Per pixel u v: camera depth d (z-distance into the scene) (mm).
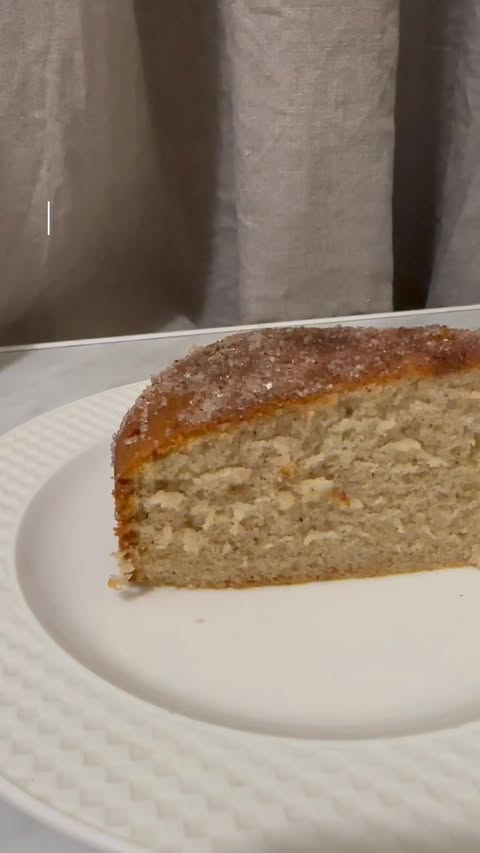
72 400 432
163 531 350
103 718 292
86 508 371
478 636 332
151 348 474
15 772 278
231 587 356
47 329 517
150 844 265
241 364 361
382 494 358
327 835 269
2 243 464
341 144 469
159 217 537
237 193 487
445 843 268
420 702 311
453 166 520
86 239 498
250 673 319
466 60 498
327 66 455
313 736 300
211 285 551
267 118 462
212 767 281
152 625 335
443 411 352
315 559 359
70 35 439
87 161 471
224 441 344
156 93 509
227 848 266
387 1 452
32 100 444
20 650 309
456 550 364
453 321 487
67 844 277
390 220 496
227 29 466
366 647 328
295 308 497
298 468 352
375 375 347
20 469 377
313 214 480
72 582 346
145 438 345
